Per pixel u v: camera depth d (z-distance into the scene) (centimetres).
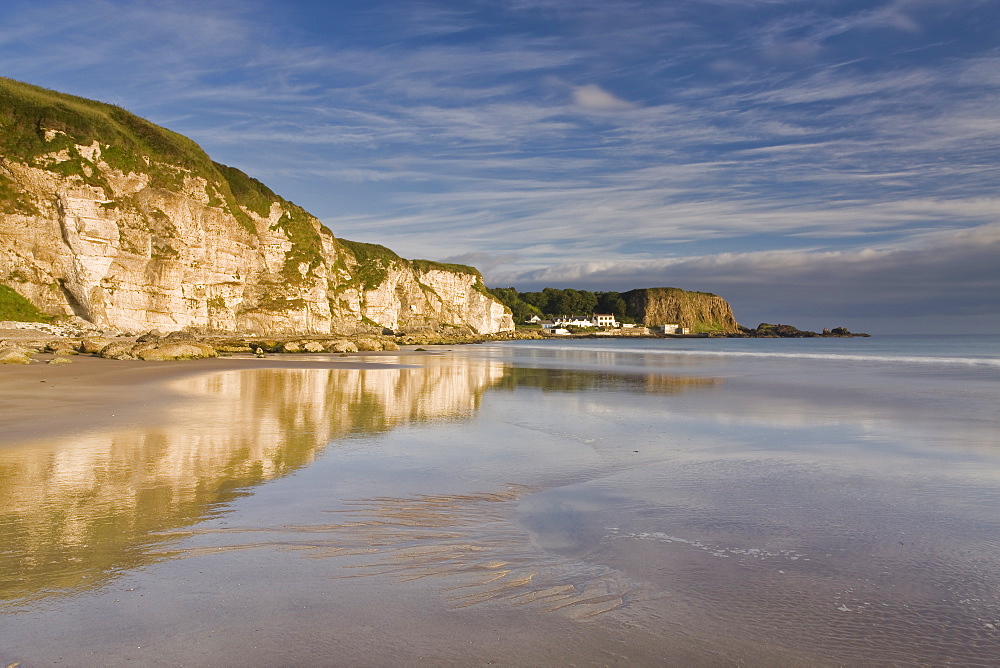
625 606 511
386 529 702
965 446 1236
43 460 1013
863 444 1267
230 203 8238
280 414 1633
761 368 3953
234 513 747
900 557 628
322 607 493
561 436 1366
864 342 13112
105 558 590
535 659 422
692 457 1141
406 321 13138
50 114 6406
